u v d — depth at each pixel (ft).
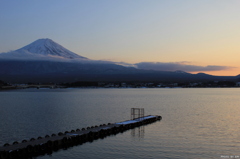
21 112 320.09
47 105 419.13
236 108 359.46
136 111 330.34
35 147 136.15
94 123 238.27
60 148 148.87
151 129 200.95
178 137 172.55
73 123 237.04
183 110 335.26
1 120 253.24
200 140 163.53
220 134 180.24
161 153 138.41
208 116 272.51
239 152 139.33
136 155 135.74
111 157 133.69
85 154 138.82
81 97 651.66
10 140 171.32
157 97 645.92
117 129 191.93
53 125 225.97
